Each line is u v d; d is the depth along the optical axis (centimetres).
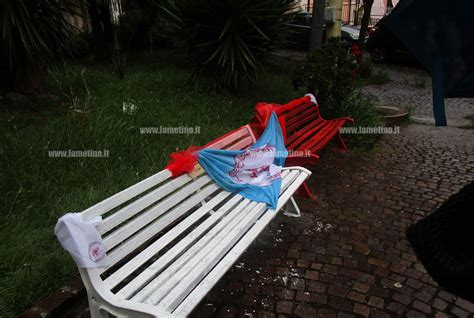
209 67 678
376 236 329
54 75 605
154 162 389
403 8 118
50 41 509
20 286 229
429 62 119
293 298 255
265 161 329
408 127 676
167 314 170
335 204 383
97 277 184
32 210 295
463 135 630
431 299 257
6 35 445
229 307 246
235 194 298
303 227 339
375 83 1078
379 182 439
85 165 360
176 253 221
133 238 210
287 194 303
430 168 486
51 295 229
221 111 582
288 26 702
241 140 341
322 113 569
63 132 396
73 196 317
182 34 672
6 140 377
